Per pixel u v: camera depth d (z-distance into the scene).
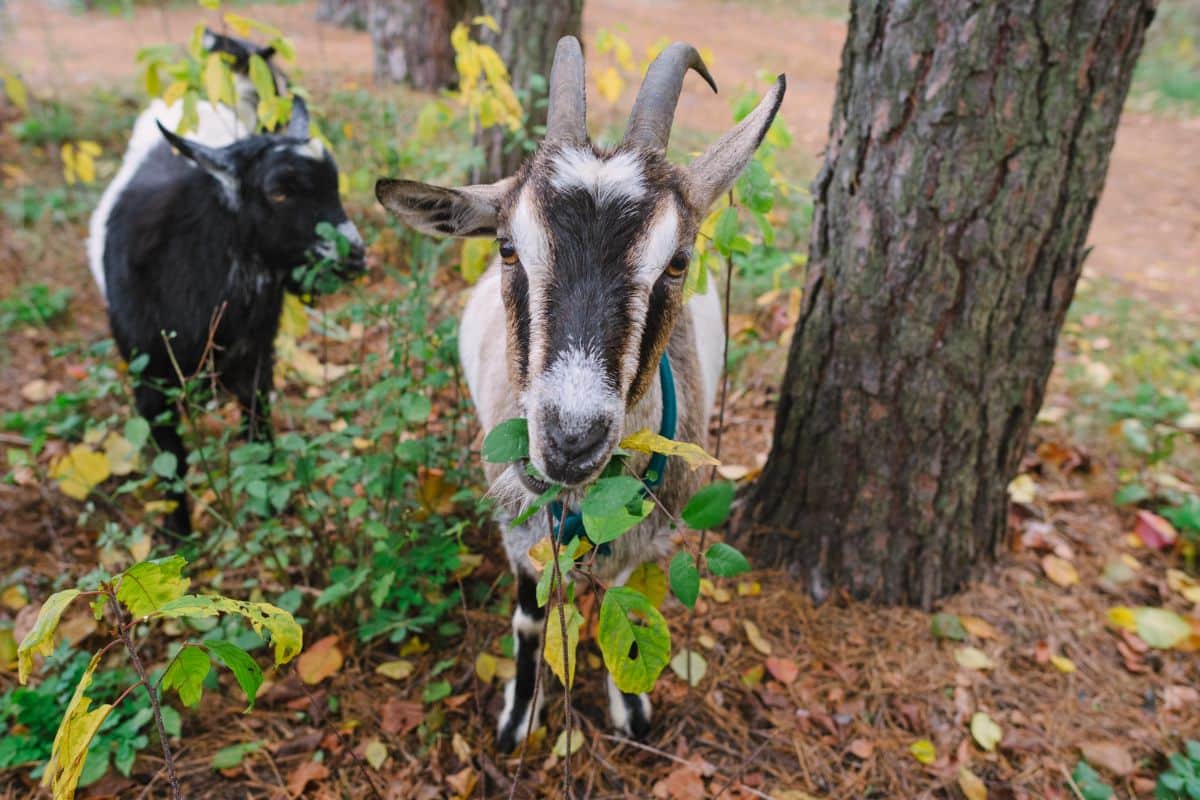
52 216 1.72
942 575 1.01
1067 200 0.85
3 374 1.35
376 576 0.88
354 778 0.78
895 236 0.87
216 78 0.93
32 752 0.77
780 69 3.40
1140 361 1.51
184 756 0.80
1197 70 3.90
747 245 0.69
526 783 0.79
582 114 0.66
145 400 1.08
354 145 1.76
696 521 0.51
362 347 1.08
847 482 0.99
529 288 0.57
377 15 2.45
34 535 1.06
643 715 0.84
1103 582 1.05
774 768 0.82
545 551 0.56
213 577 0.91
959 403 0.92
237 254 1.08
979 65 0.79
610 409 0.54
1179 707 0.89
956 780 0.81
